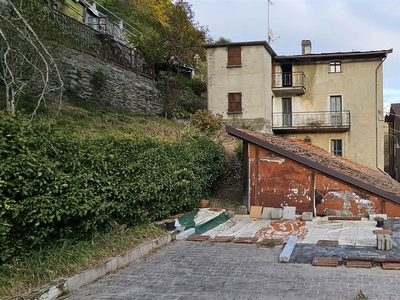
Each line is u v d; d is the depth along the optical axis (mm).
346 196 10086
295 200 10453
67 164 5484
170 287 4992
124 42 21750
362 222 9133
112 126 11508
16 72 7895
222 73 21578
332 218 9625
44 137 5188
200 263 6141
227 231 8664
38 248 5062
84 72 13406
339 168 11516
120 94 15562
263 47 21047
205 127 18031
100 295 4746
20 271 4535
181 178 9500
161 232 7770
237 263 6066
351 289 4617
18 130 4816
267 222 9594
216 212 10250
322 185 10289
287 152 10508
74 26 13852
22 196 4680
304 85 23094
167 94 19594
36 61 8094
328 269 5523
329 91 23156
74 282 4934
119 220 6949
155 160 8031
